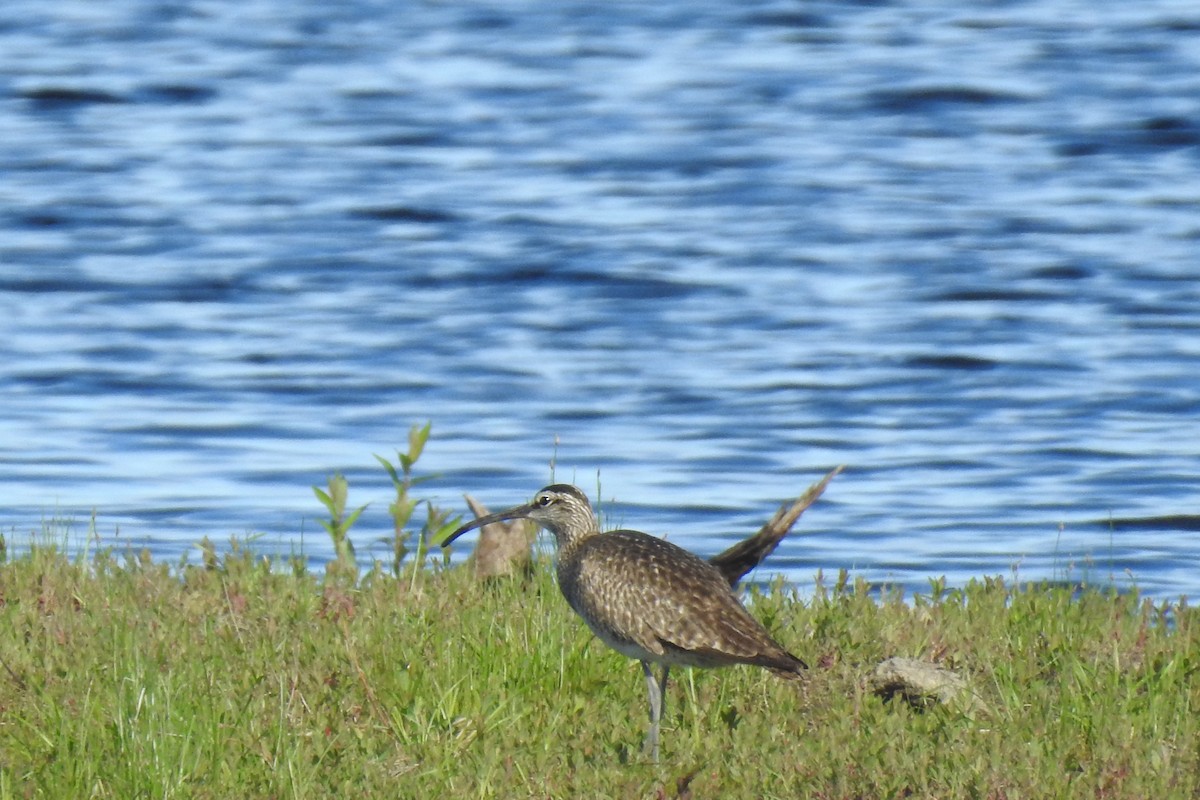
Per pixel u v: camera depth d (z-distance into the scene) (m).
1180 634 11.03
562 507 11.01
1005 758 9.16
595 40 51.91
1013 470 19.64
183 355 25.28
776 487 19.00
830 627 11.14
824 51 50.00
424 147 40.44
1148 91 44.56
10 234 33.00
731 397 23.00
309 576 12.41
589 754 9.53
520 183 37.38
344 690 10.12
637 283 29.80
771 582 12.90
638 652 9.96
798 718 9.98
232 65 48.66
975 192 36.19
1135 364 24.41
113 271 30.56
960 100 44.19
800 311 27.88
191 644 10.58
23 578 11.85
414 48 51.03
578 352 25.52
